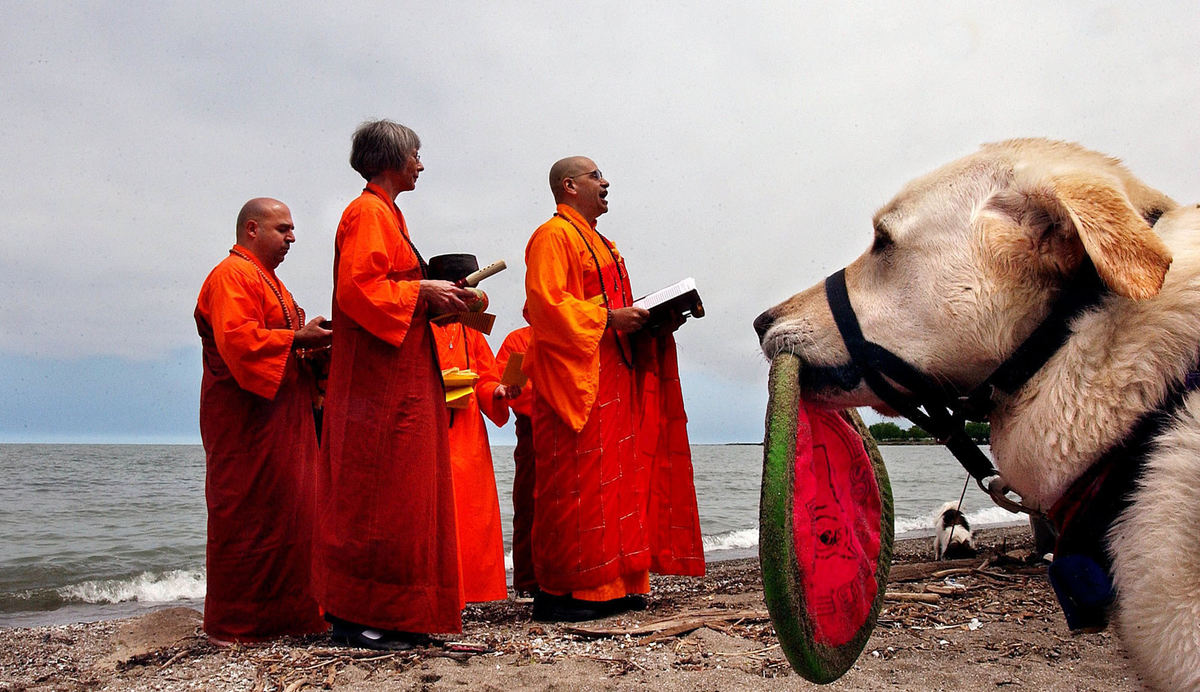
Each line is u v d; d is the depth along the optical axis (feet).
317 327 16.20
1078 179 5.79
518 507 21.84
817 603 7.14
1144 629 5.44
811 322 7.18
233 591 15.74
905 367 6.70
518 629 16.40
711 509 57.16
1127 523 5.60
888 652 13.62
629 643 14.84
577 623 16.93
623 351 17.65
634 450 17.66
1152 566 5.38
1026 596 17.44
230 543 15.75
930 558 24.72
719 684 12.23
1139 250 5.28
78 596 26.76
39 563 32.12
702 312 17.39
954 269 6.44
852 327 6.95
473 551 20.01
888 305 6.84
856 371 7.02
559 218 17.95
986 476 6.95
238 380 15.44
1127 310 5.77
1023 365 6.12
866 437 8.93
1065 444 5.86
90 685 13.17
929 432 7.04
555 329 16.58
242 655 14.43
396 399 13.97
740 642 14.55
